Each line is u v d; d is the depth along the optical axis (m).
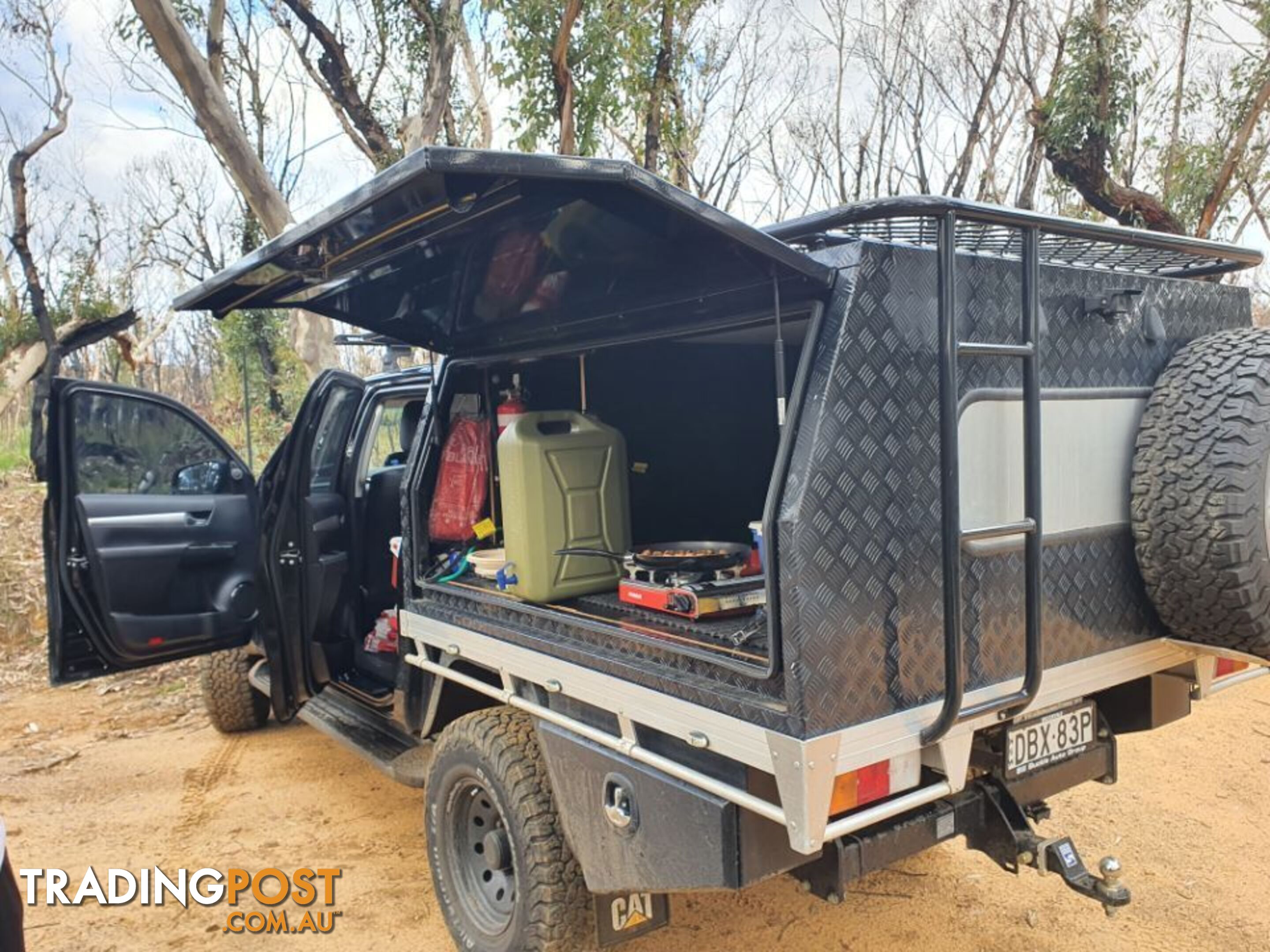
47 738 5.41
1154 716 2.72
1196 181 10.81
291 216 8.06
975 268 2.23
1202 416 2.36
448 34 9.37
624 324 2.66
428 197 1.96
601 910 2.46
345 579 4.50
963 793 2.37
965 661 2.17
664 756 2.21
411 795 4.37
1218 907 3.05
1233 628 2.36
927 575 2.08
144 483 4.25
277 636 4.04
